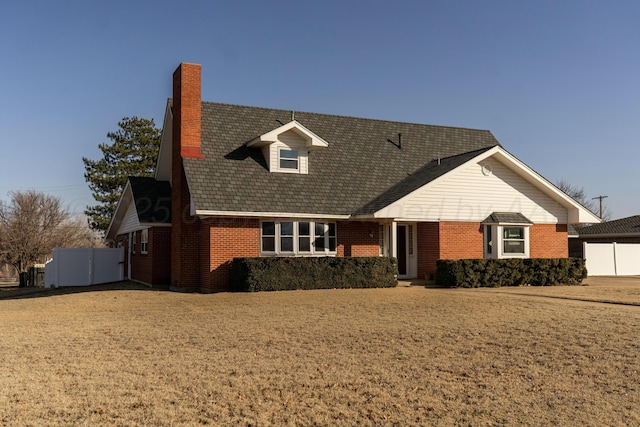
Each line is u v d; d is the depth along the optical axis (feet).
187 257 74.38
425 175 82.02
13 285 124.77
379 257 73.56
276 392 27.17
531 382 28.78
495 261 75.05
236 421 23.52
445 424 23.22
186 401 25.91
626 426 22.97
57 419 23.58
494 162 81.71
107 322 47.93
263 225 73.41
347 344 37.42
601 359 32.83
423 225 81.35
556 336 38.99
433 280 79.05
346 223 78.18
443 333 40.70
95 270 101.30
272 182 76.48
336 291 67.46
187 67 77.15
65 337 40.88
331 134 89.86
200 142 77.66
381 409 24.93
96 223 164.04
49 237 161.58
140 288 79.36
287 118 88.94
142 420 23.52
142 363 32.68
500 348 35.88
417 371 30.73
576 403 25.63
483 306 53.67
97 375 30.12
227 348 36.55
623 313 48.39
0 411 24.48
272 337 39.88
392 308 53.16
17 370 31.17
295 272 68.90
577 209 84.84
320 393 27.04
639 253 115.55
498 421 23.54
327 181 80.43
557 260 78.54
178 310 54.49
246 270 67.05
